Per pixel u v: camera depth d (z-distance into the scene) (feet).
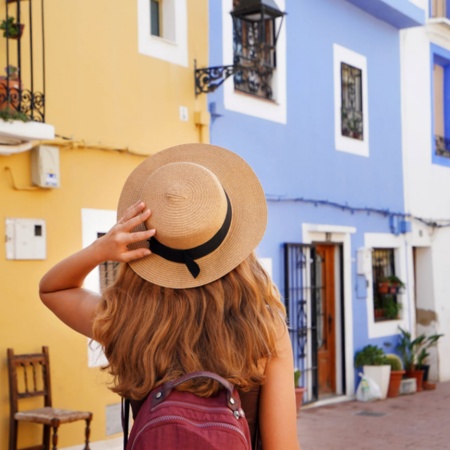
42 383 22.68
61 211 23.61
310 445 29.37
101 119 25.23
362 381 39.91
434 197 49.37
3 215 22.02
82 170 24.41
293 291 35.65
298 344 35.94
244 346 5.81
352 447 29.22
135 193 6.64
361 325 41.39
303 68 37.32
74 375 23.61
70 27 24.32
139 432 5.46
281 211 35.42
